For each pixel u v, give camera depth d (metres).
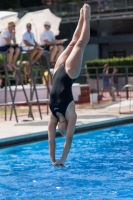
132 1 95.81
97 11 98.81
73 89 55.72
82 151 26.97
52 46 40.09
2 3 116.12
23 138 28.92
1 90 53.47
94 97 52.41
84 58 107.19
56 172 21.83
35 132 30.89
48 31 40.22
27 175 21.30
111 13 97.62
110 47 110.00
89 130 33.72
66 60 16.05
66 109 15.29
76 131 32.59
